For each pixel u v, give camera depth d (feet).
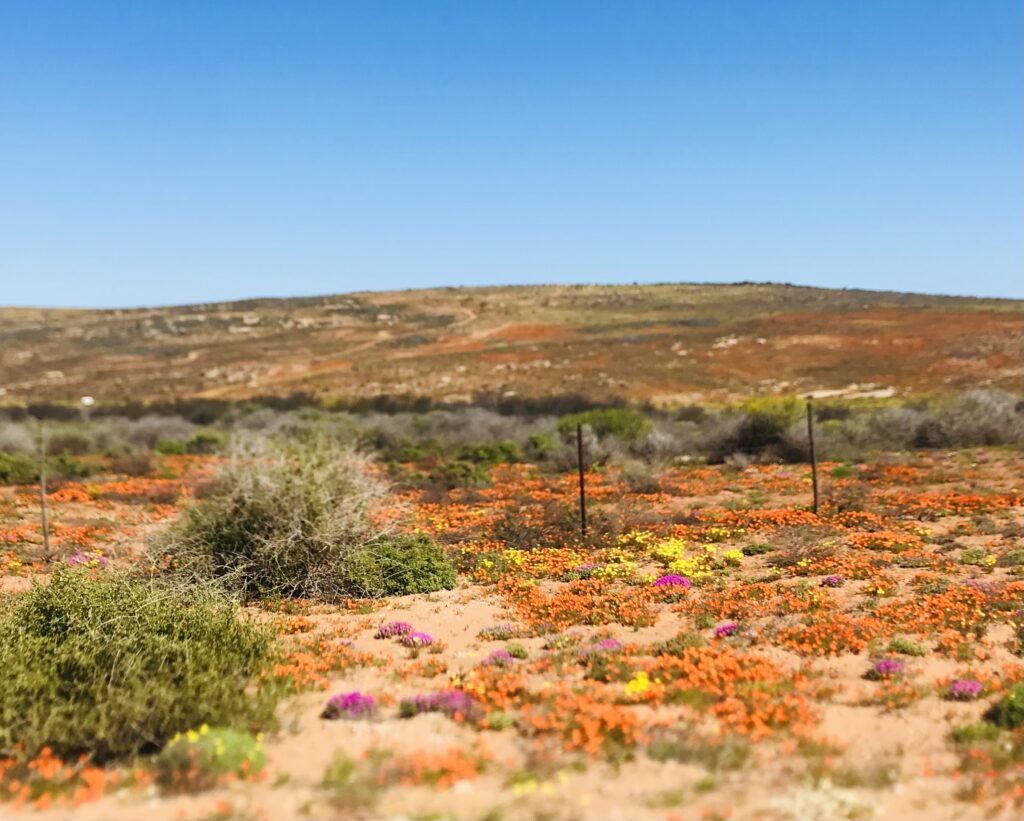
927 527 63.87
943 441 120.88
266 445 70.49
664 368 271.90
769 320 346.13
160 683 28.37
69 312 510.17
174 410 218.79
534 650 37.73
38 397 289.53
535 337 369.09
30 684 28.53
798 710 27.58
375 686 31.96
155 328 436.35
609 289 540.52
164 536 51.31
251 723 26.66
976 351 253.03
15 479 103.04
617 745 24.43
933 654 34.83
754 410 126.41
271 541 49.60
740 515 69.97
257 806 20.54
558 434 137.59
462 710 27.76
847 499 74.49
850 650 35.58
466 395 255.50
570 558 57.21
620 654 35.01
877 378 238.89
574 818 19.58
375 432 151.64
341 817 19.80
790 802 20.42
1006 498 71.97
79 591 35.32
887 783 22.35
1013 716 27.07
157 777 23.02
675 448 124.26
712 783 21.65
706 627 40.37
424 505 82.99
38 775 23.15
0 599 41.83
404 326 428.15
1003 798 21.20
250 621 37.73
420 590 51.01
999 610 40.11
